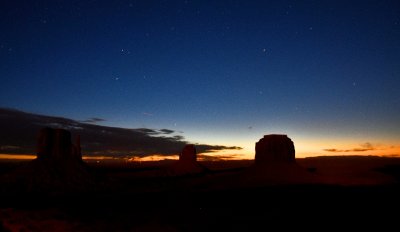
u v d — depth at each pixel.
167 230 19.36
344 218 21.67
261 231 18.66
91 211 25.97
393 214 22.81
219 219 21.89
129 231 19.34
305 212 24.00
